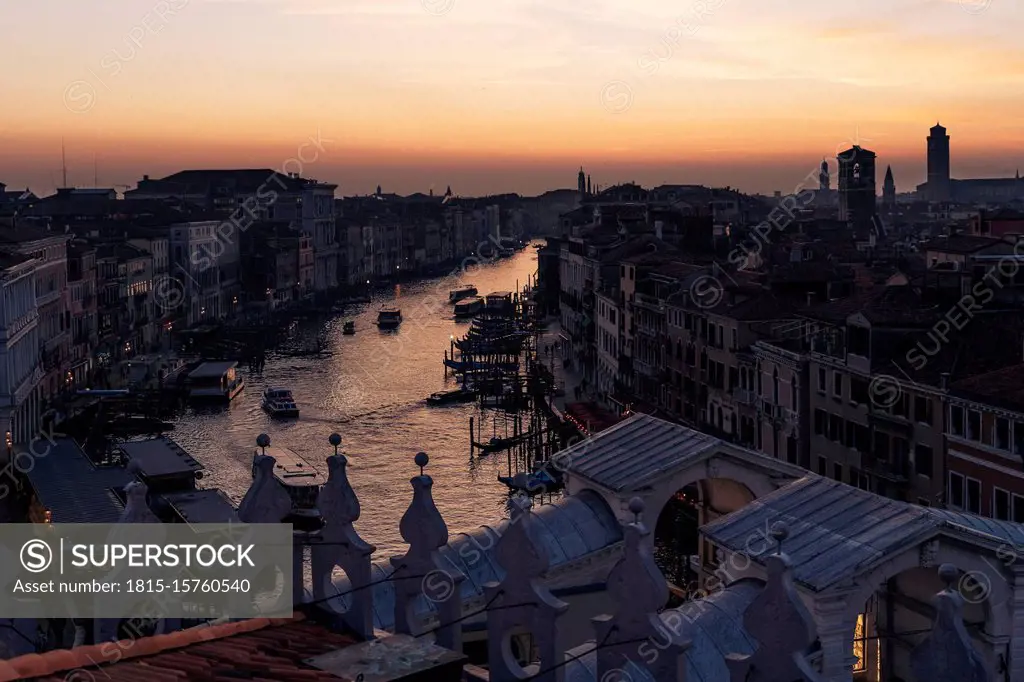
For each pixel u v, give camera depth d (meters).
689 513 66.12
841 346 65.25
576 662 15.01
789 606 10.62
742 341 80.62
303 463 89.94
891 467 59.75
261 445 13.39
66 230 141.25
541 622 11.72
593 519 22.06
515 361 160.62
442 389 133.62
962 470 54.22
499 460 94.62
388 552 66.12
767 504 21.92
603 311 123.62
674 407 94.81
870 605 23.22
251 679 10.68
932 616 21.78
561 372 145.88
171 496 69.38
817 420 68.12
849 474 64.31
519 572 11.84
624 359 112.44
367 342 184.62
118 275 149.00
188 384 124.88
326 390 133.75
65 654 11.05
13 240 104.88
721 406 84.12
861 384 62.66
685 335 91.69
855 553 19.59
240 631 12.65
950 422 55.12
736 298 84.81
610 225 148.62
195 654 11.64
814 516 21.31
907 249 137.25
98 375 135.75
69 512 64.25
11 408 91.94
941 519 20.08
